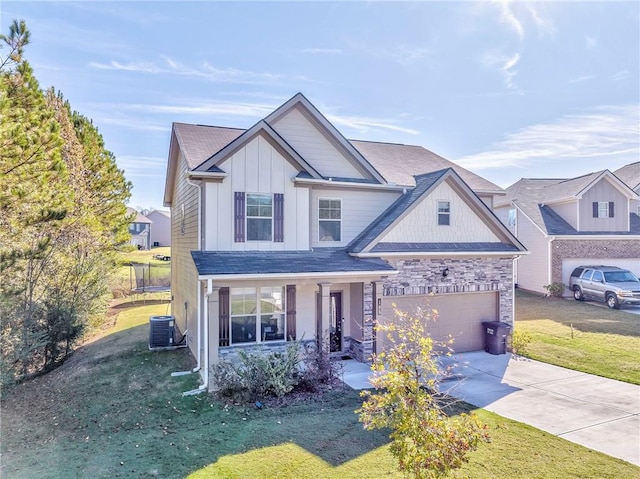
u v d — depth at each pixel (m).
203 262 10.77
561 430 7.67
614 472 6.12
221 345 11.29
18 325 11.63
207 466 6.33
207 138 14.41
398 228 13.41
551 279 23.31
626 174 31.84
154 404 9.19
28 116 11.34
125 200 26.94
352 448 6.88
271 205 12.46
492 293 14.52
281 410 8.67
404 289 13.02
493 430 7.62
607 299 20.38
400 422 4.94
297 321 12.23
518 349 13.66
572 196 23.70
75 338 14.33
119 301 26.88
